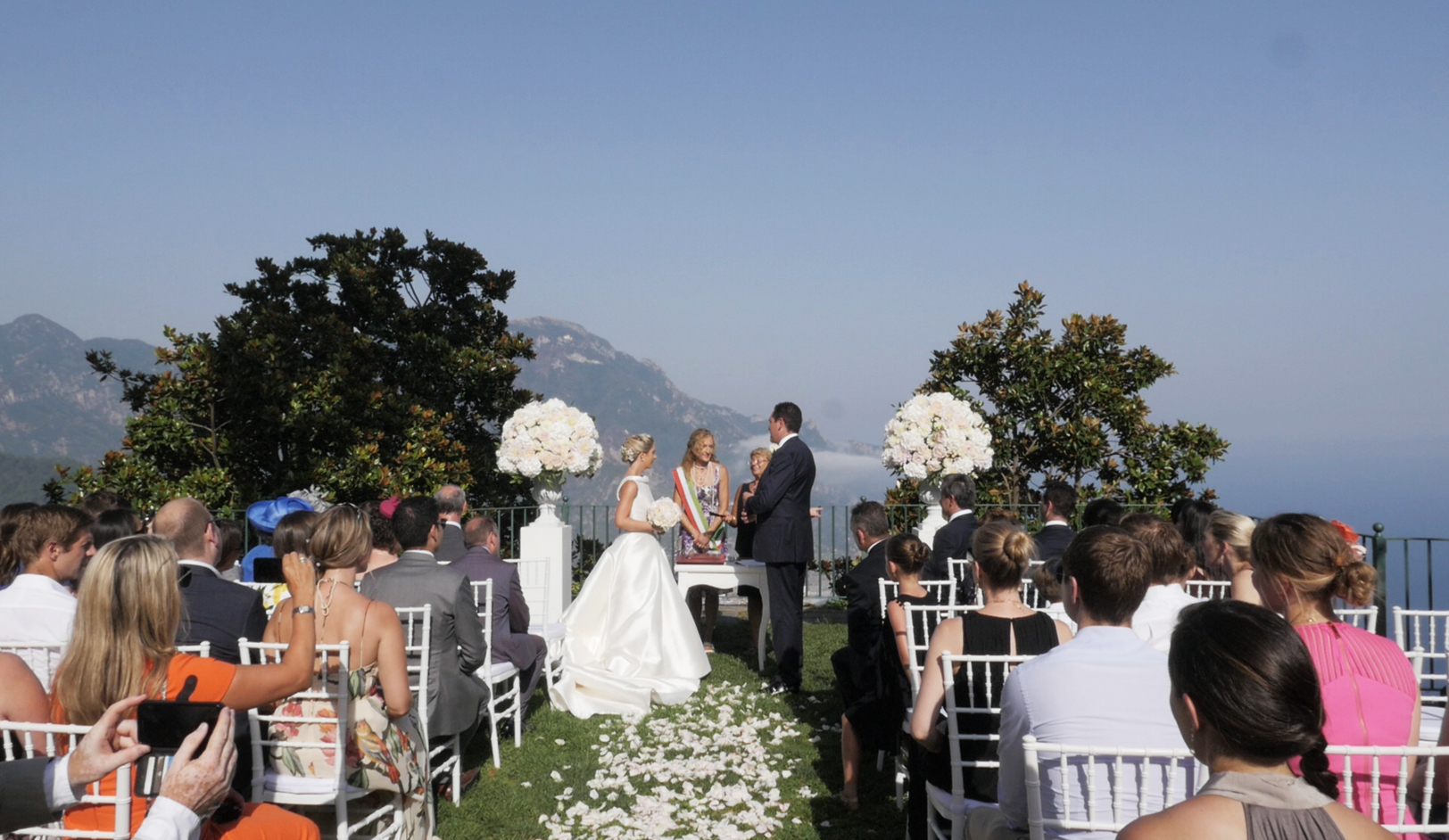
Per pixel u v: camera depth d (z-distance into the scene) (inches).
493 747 213.3
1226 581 187.3
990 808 127.9
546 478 335.9
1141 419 510.6
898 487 479.2
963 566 228.7
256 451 552.1
